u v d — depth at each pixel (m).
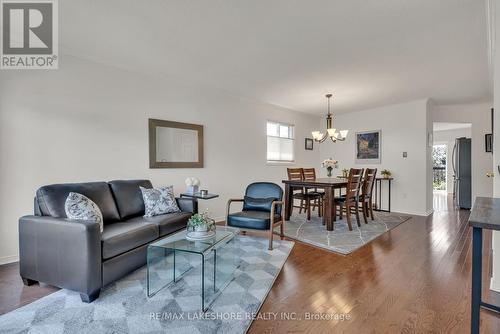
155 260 2.61
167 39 2.75
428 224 4.44
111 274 2.14
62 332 1.62
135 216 3.06
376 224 4.39
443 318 1.75
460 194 6.07
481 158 5.61
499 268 2.13
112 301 1.98
